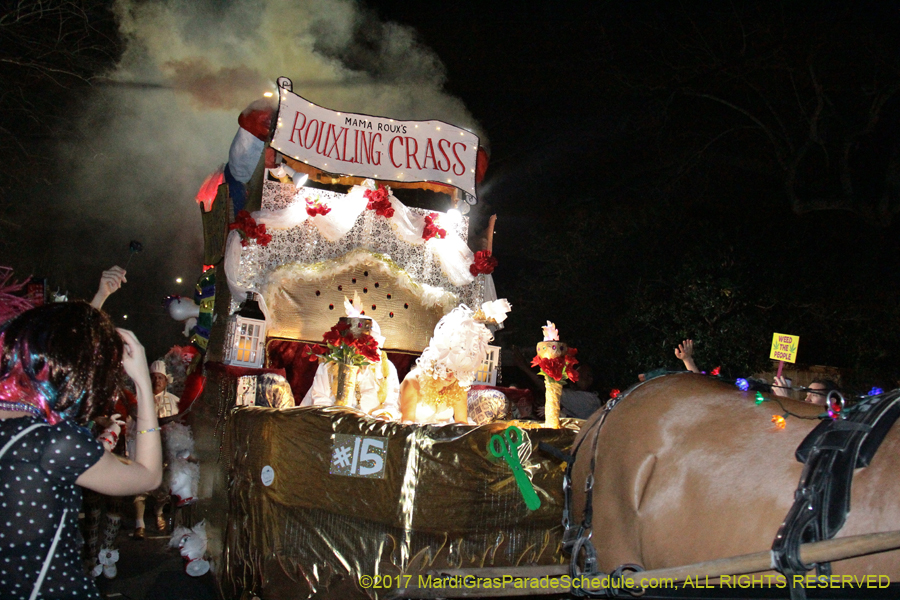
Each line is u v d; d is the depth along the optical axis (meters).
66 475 2.09
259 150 6.46
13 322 2.24
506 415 5.99
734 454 2.66
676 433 2.87
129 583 6.01
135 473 2.25
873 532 2.23
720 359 8.82
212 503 5.79
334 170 6.15
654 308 9.45
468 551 4.44
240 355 5.62
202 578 6.14
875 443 2.38
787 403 2.81
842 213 10.38
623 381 10.13
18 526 2.00
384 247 6.63
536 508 4.25
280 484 4.73
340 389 5.28
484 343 5.69
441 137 6.58
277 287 6.11
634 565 2.79
